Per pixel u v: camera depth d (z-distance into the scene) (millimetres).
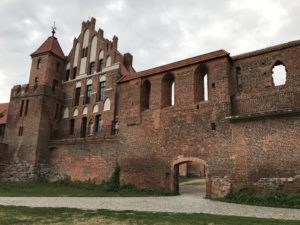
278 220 9844
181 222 9336
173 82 24922
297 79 17953
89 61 34500
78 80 34344
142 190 21938
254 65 20156
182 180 32938
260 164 17172
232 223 9195
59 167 28578
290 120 16797
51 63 34062
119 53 32500
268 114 17422
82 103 33000
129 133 24359
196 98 21703
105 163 25078
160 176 21531
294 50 18734
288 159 16281
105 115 30484
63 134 32938
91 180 25484
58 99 33688
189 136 20844
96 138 26453
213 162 19109
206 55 21984
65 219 9758
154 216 10531
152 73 24328
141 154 23078
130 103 25156
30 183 27016
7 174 29922
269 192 16172
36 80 33250
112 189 22969
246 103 19203
